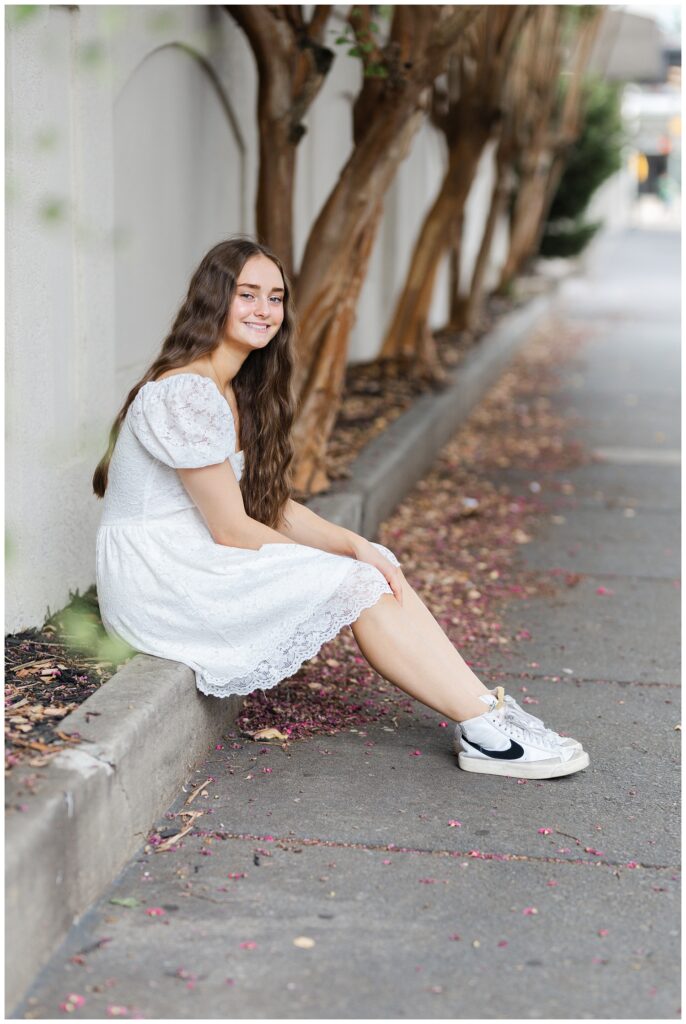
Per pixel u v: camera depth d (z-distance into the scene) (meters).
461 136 9.27
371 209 5.87
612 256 31.30
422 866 3.16
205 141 6.46
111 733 3.08
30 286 3.95
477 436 9.53
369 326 10.83
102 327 4.70
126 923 2.87
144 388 3.59
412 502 7.24
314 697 4.29
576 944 2.84
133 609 3.66
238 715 4.09
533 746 3.70
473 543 6.48
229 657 3.61
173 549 3.62
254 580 3.58
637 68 19.62
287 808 3.45
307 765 3.74
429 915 2.94
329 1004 2.59
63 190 4.29
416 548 6.26
